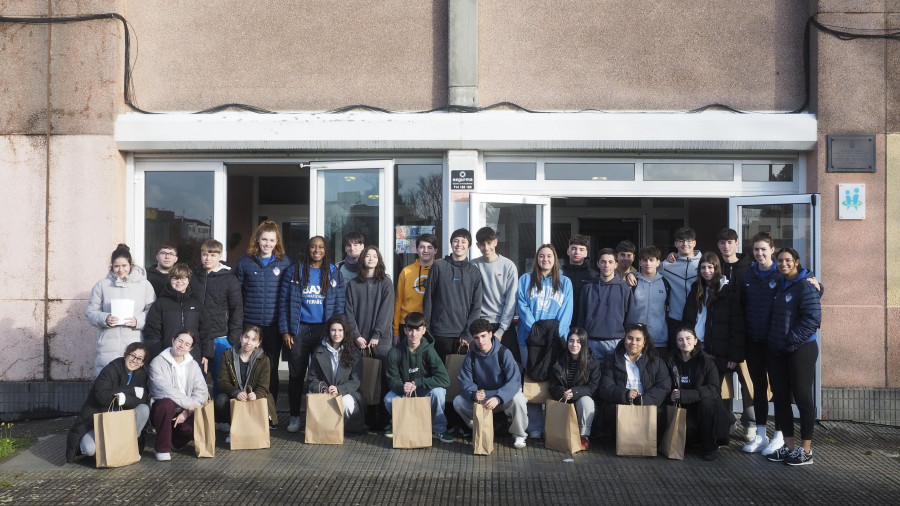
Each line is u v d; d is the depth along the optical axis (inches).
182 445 218.8
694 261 237.6
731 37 271.3
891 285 259.6
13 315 270.5
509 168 280.7
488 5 274.8
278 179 404.2
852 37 261.6
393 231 278.1
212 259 235.0
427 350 228.2
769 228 269.9
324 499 179.8
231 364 227.8
